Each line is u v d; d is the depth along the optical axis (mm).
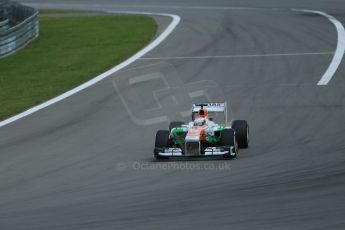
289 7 165750
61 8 184000
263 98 82875
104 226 38375
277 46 116188
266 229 36281
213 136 58125
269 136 65438
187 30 135000
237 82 92250
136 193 46719
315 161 54500
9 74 105875
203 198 43969
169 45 120812
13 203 46031
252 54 110562
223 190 46125
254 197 43531
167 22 146000
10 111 81438
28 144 66188
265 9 163625
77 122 74875
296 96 83188
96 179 52031
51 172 55156
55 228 38594
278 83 90750
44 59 115625
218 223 37781
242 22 142625
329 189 44781
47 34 138625
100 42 127062
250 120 72625
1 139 68938
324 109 76125
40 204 45125
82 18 157750
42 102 85938
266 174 50719
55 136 69062
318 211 39406
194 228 37000
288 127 68875
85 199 45812
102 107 81625
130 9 175750
